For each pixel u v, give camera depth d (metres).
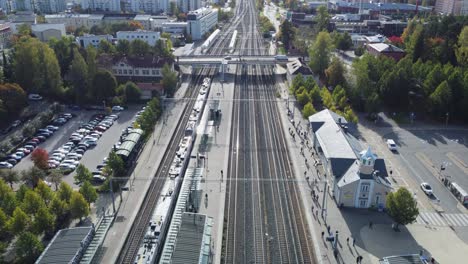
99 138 144.75
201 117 161.12
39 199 93.81
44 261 79.00
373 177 102.44
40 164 117.06
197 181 114.00
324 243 91.94
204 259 81.62
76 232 87.75
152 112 153.62
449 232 96.69
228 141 144.12
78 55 174.50
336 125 130.88
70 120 161.75
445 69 171.00
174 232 89.94
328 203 107.38
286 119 164.62
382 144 143.25
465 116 160.50
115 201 106.81
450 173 124.19
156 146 137.88
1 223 88.06
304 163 128.25
